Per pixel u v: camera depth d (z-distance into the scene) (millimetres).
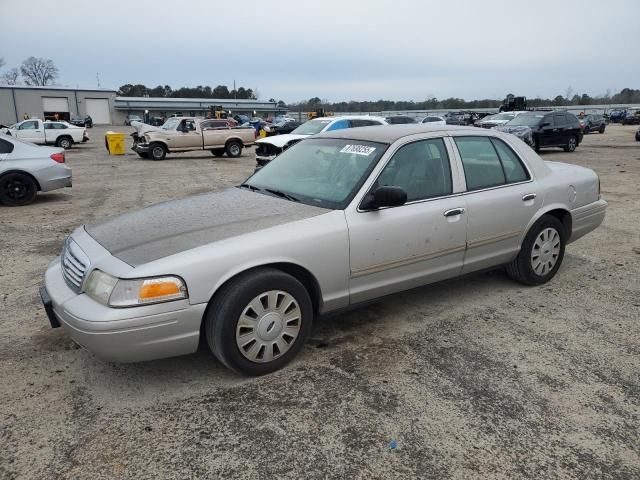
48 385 3252
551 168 5070
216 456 2592
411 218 3787
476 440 2707
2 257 6176
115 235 3406
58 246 6715
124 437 2744
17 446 2674
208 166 17922
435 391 3158
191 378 3330
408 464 2531
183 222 3484
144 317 2857
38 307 4555
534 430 2787
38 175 9875
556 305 4504
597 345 3760
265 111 97125
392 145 3902
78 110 76625
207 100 91688
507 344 3779
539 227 4719
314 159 4258
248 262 3115
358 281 3637
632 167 14734
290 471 2488
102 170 16516
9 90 70125
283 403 3039
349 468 2506
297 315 3363
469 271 4332
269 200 3854
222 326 3080
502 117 25578
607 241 6605
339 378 3311
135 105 81875
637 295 4738
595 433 2762
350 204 3586
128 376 3354
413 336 3910
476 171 4324
